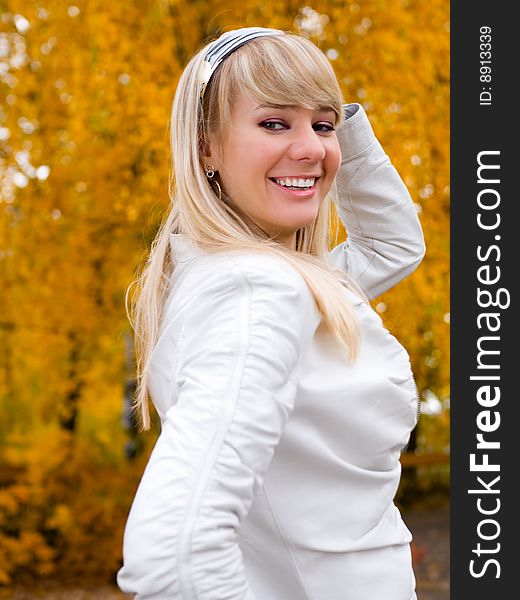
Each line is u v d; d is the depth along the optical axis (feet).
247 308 3.38
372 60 14.56
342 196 5.50
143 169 15.58
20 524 18.79
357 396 3.84
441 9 14.89
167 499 2.89
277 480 3.75
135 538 2.87
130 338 19.08
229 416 3.05
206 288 3.56
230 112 4.07
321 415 3.76
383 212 5.44
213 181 4.28
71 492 19.30
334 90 4.11
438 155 15.40
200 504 2.89
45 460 18.86
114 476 19.51
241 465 3.00
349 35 14.67
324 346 3.85
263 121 4.01
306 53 4.06
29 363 20.48
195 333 3.50
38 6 15.66
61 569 19.11
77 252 16.83
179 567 2.82
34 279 17.15
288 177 4.05
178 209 4.47
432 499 31.14
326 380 3.78
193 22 15.08
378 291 5.61
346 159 5.41
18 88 15.97
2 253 17.12
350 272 5.48
